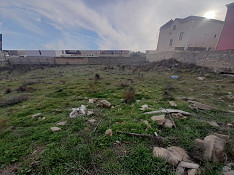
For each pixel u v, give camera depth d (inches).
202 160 60.3
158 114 114.6
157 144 74.9
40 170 57.4
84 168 58.2
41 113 126.5
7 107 153.3
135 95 183.0
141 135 80.8
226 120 104.9
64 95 196.1
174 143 75.5
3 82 331.6
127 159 63.2
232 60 295.7
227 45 375.6
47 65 684.1
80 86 251.8
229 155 64.0
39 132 89.9
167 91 198.1
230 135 82.4
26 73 487.8
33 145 76.4
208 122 100.1
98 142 76.2
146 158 62.1
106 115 116.8
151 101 155.5
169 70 409.4
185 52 445.7
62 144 75.7
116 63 797.9
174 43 649.6
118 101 159.8
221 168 56.1
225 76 293.3
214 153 61.5
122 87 236.5
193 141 74.1
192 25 547.5
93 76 371.9
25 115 125.4
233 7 357.1
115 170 56.7
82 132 87.8
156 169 55.9
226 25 377.7
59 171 56.0
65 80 323.0
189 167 53.9
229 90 200.2
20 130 94.3
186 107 132.6
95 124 99.6
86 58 756.6
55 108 140.9
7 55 782.5
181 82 266.8
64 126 98.0
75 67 636.1
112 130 88.5
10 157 65.8
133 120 105.3
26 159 64.7
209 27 564.7
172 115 113.2
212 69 342.6
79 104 150.9
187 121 102.3
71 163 60.7
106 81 295.1
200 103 137.9
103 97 180.9
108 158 64.6
